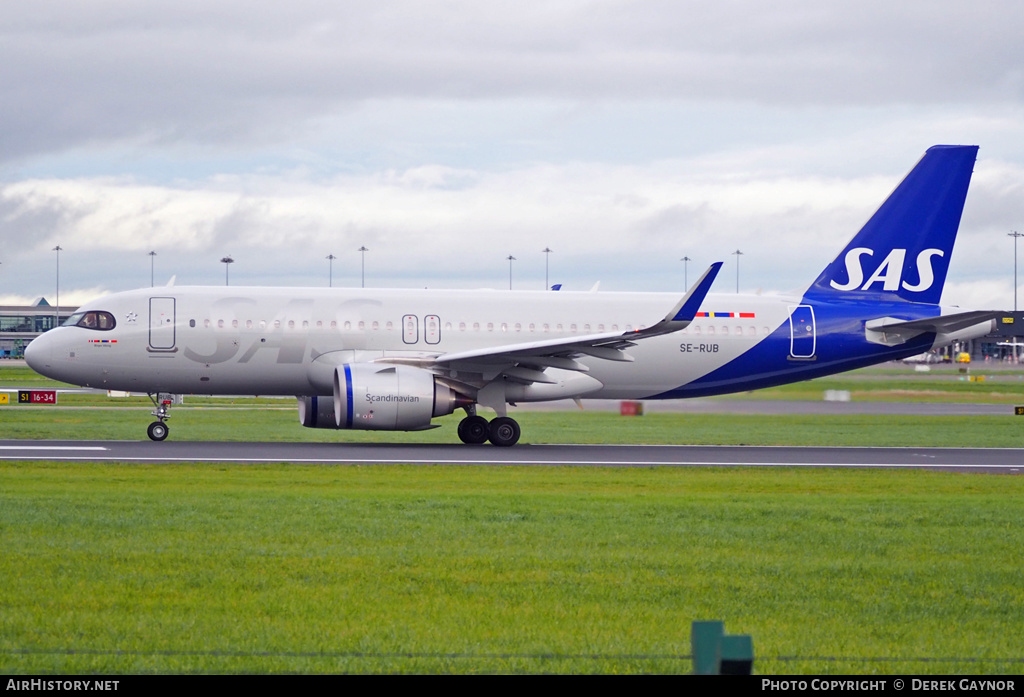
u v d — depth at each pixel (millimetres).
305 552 56219
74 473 91812
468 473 98375
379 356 132375
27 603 44938
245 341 130500
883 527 68062
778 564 55688
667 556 57375
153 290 132750
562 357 127938
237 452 114312
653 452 125562
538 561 55344
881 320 145250
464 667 38094
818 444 142750
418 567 53344
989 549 60688
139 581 48938
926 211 147500
